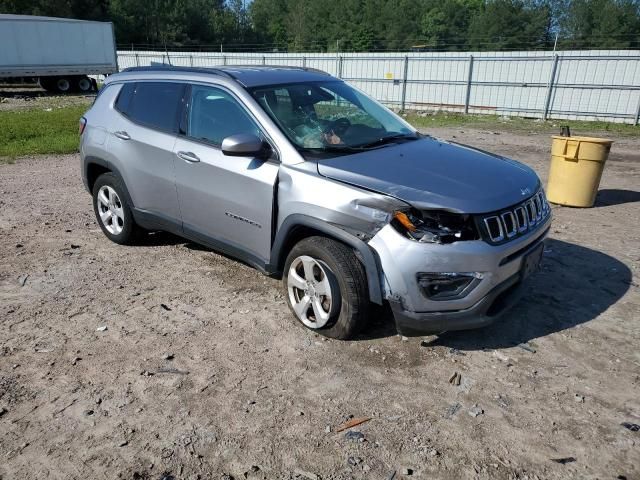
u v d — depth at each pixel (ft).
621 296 14.73
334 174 11.89
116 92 17.62
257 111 13.38
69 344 12.28
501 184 11.90
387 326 13.04
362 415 9.99
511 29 218.59
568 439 9.42
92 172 18.78
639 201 24.95
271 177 12.71
